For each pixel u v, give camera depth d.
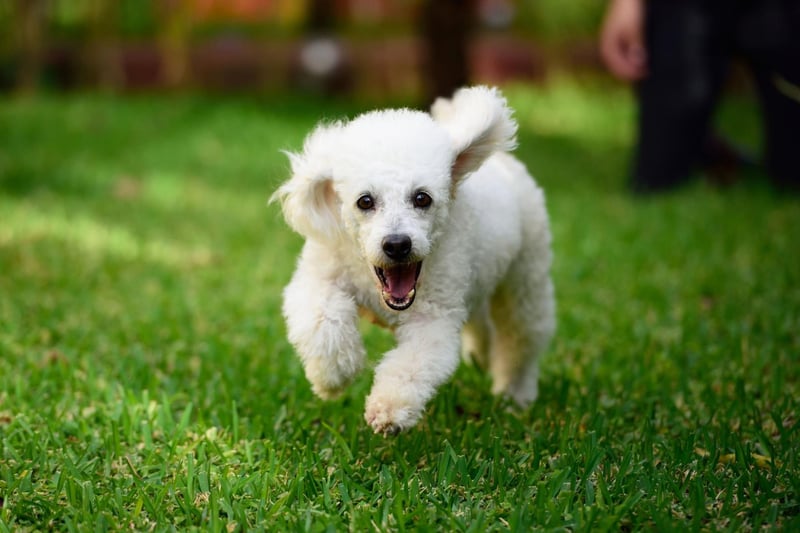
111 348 5.55
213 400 4.65
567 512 3.35
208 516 3.42
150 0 20.64
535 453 3.83
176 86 20.14
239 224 9.45
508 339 4.80
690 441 3.87
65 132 14.48
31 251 7.86
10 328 5.77
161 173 11.98
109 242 8.36
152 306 6.51
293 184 3.91
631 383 4.84
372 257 3.64
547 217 4.68
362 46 20.66
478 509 3.36
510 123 3.94
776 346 5.35
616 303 6.56
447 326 3.86
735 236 8.23
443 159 3.77
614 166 13.34
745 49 9.96
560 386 5.00
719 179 10.99
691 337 5.68
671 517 3.30
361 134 3.80
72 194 10.51
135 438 4.19
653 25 10.16
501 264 4.25
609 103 19.25
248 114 16.27
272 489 3.65
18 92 18.95
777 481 3.58
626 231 8.66
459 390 4.80
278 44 20.77
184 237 8.82
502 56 21.50
